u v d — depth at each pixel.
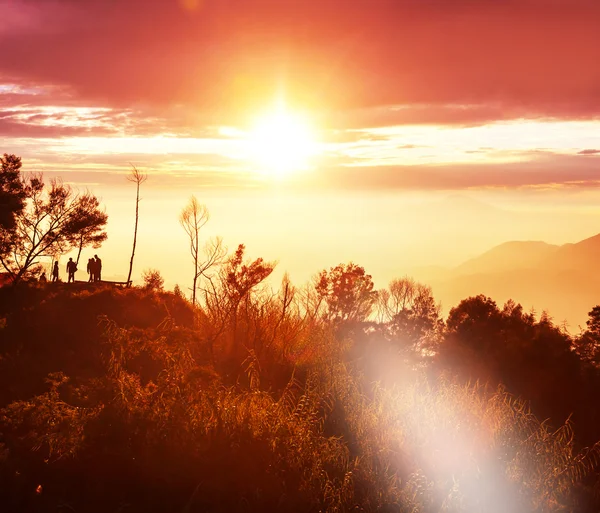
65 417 15.11
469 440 15.49
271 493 13.41
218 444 14.51
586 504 14.02
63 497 12.89
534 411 21.83
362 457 14.91
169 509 12.95
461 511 13.11
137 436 14.38
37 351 24.23
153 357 19.56
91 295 33.62
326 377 21.19
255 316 25.47
